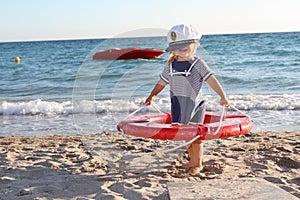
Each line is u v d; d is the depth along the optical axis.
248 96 10.00
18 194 3.05
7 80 16.03
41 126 7.50
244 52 24.27
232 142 4.99
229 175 3.45
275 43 31.38
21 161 4.09
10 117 8.50
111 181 3.34
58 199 2.93
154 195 2.92
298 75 14.08
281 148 4.44
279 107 8.52
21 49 42.50
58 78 16.23
